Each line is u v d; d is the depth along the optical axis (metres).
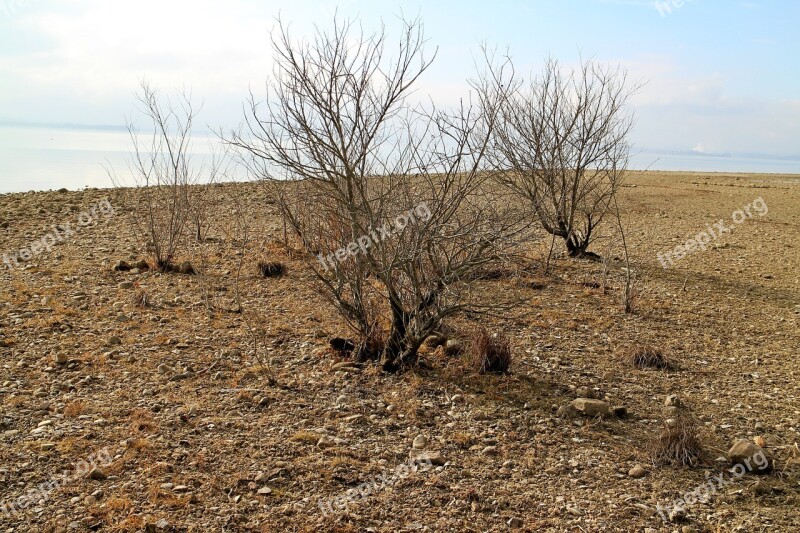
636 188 25.70
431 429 5.41
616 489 4.70
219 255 10.71
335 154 5.96
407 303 6.54
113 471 4.44
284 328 7.49
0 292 8.17
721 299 10.12
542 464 4.98
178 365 6.32
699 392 6.52
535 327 8.20
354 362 6.59
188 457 4.68
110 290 8.59
